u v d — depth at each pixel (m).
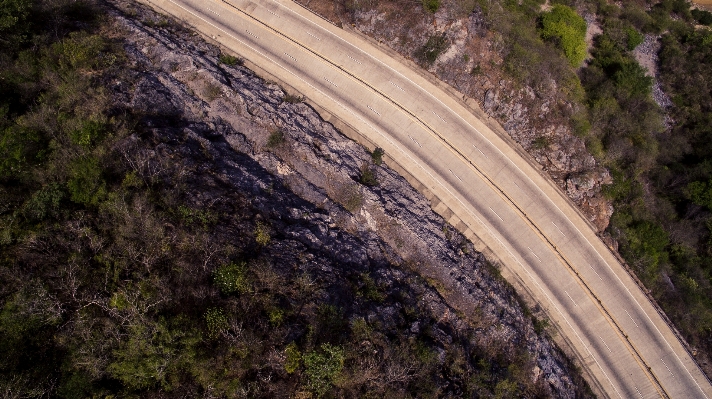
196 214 36.31
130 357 28.12
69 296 29.83
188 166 40.12
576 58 55.88
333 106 50.97
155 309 30.20
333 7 52.44
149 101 43.03
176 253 33.59
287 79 51.38
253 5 53.09
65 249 31.34
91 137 35.84
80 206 33.38
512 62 50.44
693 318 48.12
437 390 37.69
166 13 52.88
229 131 46.25
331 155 47.81
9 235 30.16
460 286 45.44
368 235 46.12
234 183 41.59
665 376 46.97
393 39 51.50
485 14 51.97
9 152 32.75
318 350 33.12
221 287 33.03
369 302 40.16
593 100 54.84
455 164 50.03
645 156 52.62
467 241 49.31
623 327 48.03
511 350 44.84
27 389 26.56
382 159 50.41
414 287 44.47
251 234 38.28
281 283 36.16
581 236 49.31
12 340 27.33
